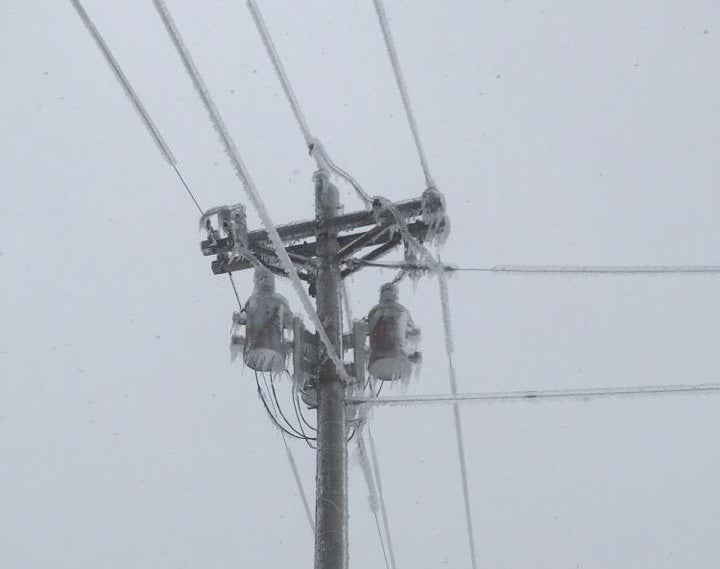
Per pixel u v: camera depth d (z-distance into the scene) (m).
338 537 24.12
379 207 28.78
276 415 28.91
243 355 27.73
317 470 25.56
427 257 29.05
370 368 27.28
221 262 30.31
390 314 27.73
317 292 28.77
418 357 27.91
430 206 28.78
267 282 28.70
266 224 24.95
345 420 26.58
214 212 30.31
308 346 28.03
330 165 30.48
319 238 29.58
